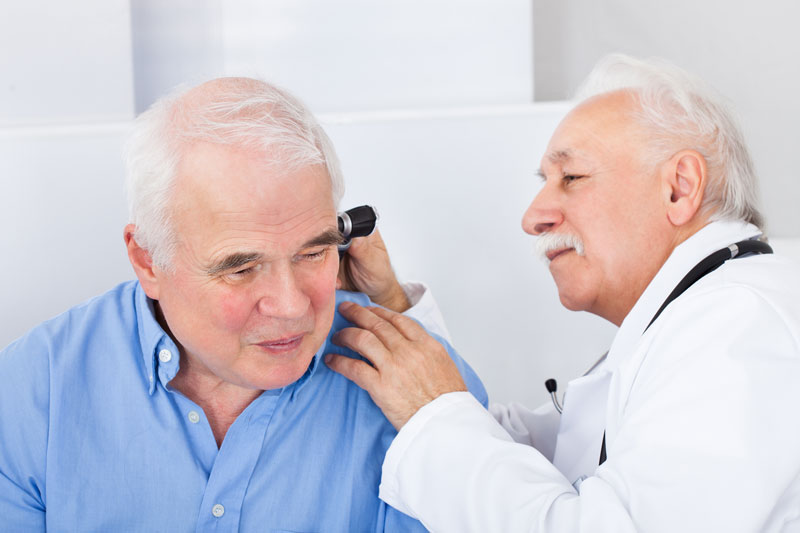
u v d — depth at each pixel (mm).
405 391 998
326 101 1965
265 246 804
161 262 848
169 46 2092
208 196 797
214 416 981
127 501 928
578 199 1124
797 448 812
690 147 1083
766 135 2018
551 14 2264
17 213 1652
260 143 797
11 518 919
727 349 856
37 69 1855
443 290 1765
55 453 921
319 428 986
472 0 1886
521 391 1794
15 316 1674
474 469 936
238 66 2008
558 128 1162
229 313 833
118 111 1913
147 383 953
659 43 2148
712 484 797
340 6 1926
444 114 1714
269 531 941
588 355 1784
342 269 1292
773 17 1982
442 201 1737
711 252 1054
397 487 980
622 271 1129
